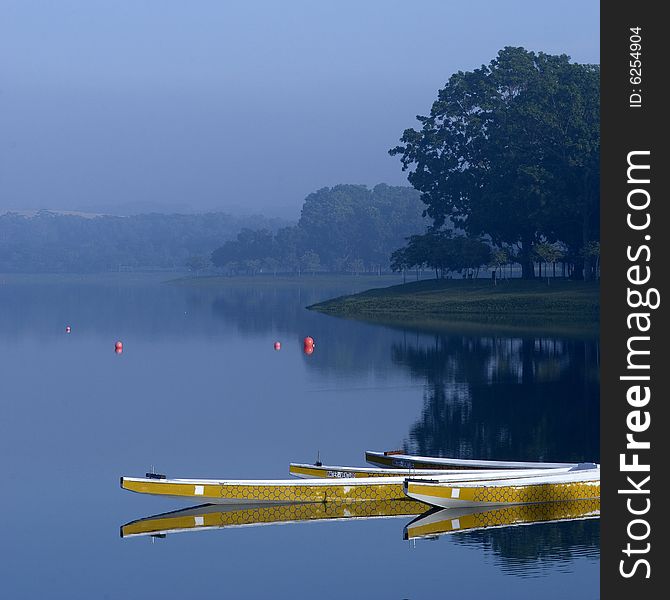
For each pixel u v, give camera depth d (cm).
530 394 7238
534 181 15988
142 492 4312
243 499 4419
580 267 17088
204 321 15025
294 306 19300
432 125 18725
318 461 4838
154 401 7194
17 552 3916
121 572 3703
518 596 3447
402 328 12838
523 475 4506
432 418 6391
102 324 14562
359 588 3534
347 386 7794
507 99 18350
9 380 8375
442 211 18938
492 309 14750
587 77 16562
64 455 5466
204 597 3466
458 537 4050
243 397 7344
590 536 4028
